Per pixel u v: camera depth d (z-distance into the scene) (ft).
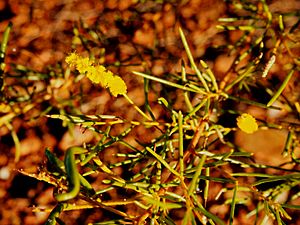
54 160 0.48
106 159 0.81
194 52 0.84
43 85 0.86
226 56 0.82
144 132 0.81
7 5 0.92
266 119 0.78
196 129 0.63
